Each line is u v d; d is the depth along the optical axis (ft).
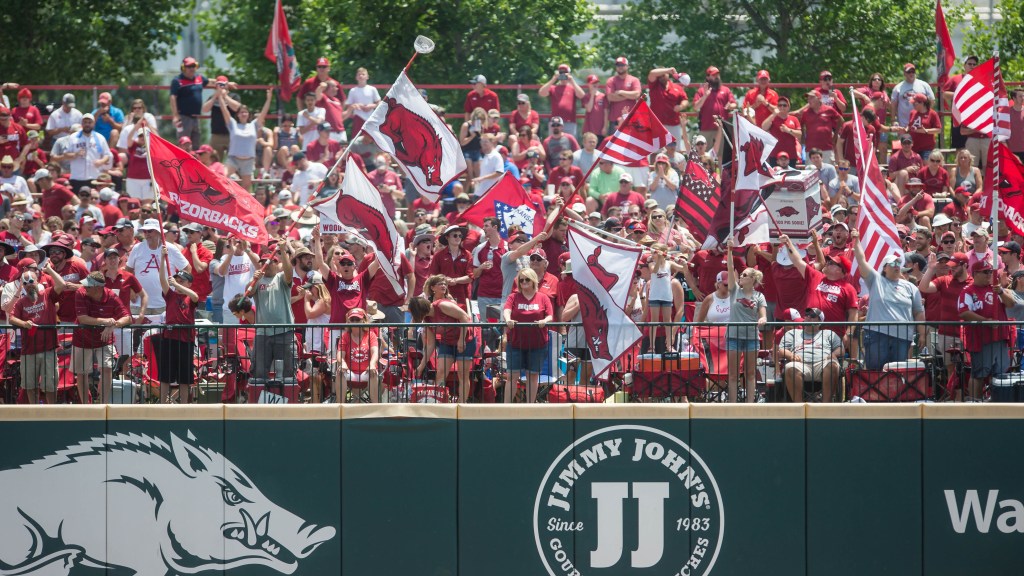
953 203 271.90
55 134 309.83
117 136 313.53
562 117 307.78
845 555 180.14
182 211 197.98
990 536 179.73
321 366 186.19
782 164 270.67
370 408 180.24
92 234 245.45
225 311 216.33
